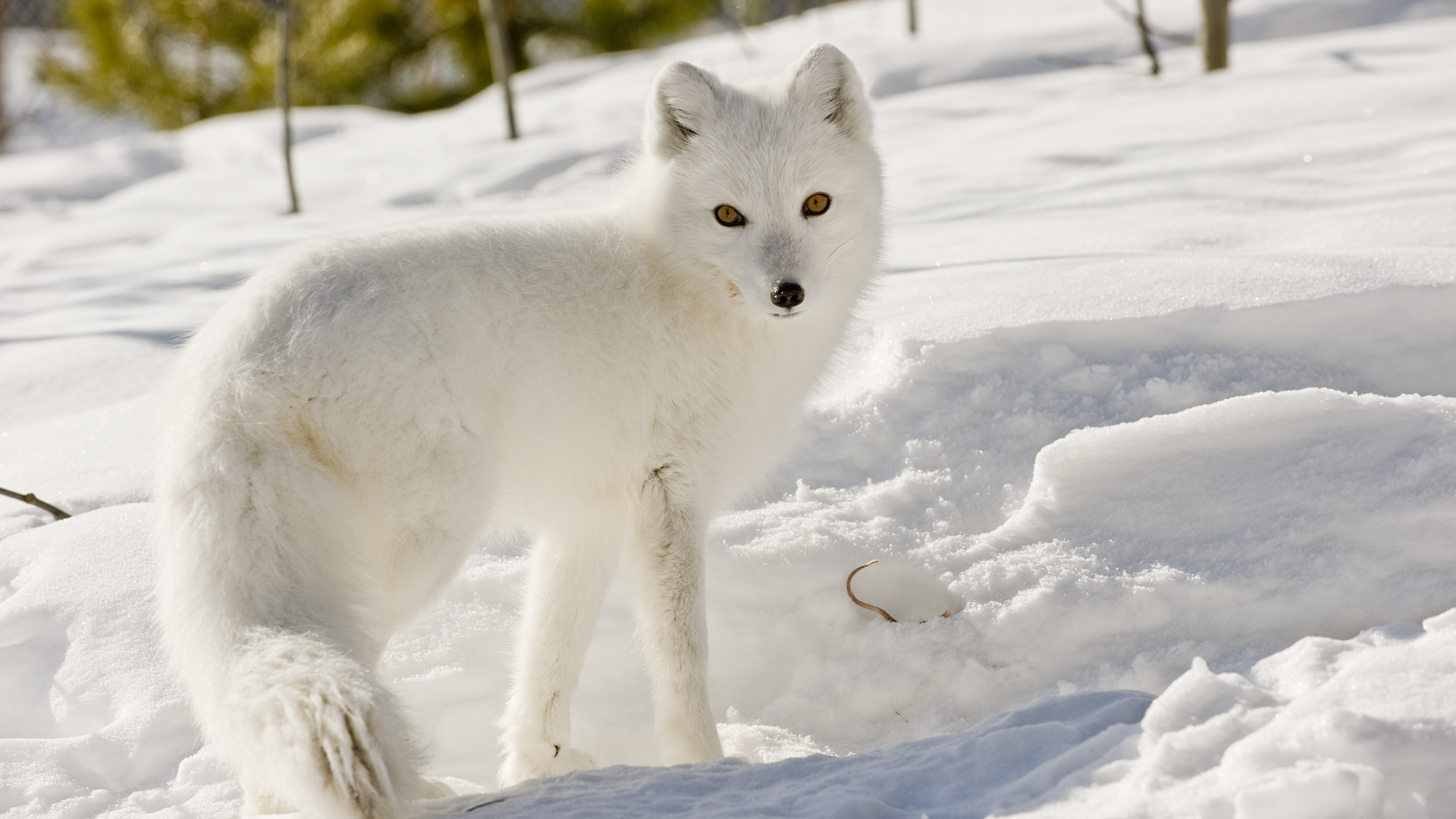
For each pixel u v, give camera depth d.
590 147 19.30
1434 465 6.12
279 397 4.79
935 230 11.68
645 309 5.95
